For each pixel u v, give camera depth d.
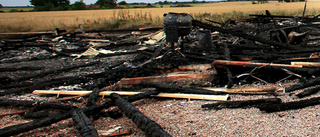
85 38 16.14
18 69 8.07
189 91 4.52
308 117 3.27
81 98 4.74
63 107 4.00
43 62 9.34
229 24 17.11
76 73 7.18
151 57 8.05
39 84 5.89
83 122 3.09
